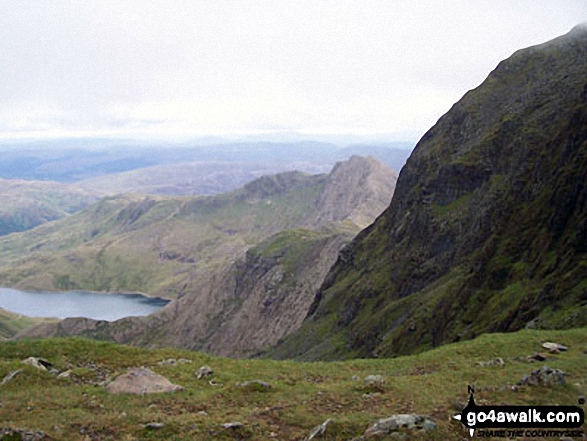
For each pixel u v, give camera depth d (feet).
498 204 362.94
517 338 136.05
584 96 312.50
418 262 438.81
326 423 72.43
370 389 95.96
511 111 472.03
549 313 203.92
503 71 568.82
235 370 117.91
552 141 317.63
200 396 92.84
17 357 116.06
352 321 472.85
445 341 281.33
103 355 123.24
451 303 306.35
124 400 89.66
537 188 307.78
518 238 293.43
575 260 229.25
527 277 259.80
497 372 104.47
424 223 461.78
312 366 126.52
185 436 72.38
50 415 80.64
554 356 115.34
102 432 73.82
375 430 69.05
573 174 271.08
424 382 100.12
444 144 542.57
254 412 82.99
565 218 261.85
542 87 467.11
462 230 407.85
